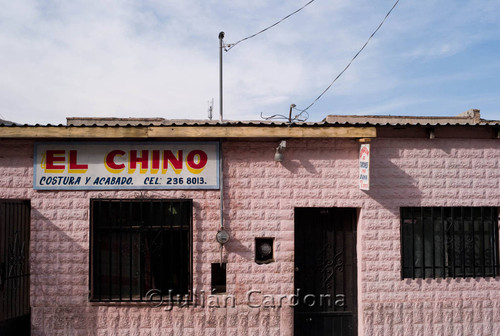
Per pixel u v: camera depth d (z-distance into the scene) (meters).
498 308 7.20
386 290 7.04
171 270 6.89
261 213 6.98
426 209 7.26
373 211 7.09
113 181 6.80
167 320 6.79
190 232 6.86
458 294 7.15
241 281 6.89
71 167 6.80
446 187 7.21
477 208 7.33
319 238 7.31
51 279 6.74
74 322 6.71
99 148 6.83
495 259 7.26
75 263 6.77
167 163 6.87
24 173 6.81
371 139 7.11
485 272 7.24
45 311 6.70
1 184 6.77
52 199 6.80
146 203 6.94
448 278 7.15
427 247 7.25
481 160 7.29
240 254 6.91
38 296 6.71
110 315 6.74
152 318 6.77
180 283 6.83
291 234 7.00
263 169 7.01
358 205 7.07
